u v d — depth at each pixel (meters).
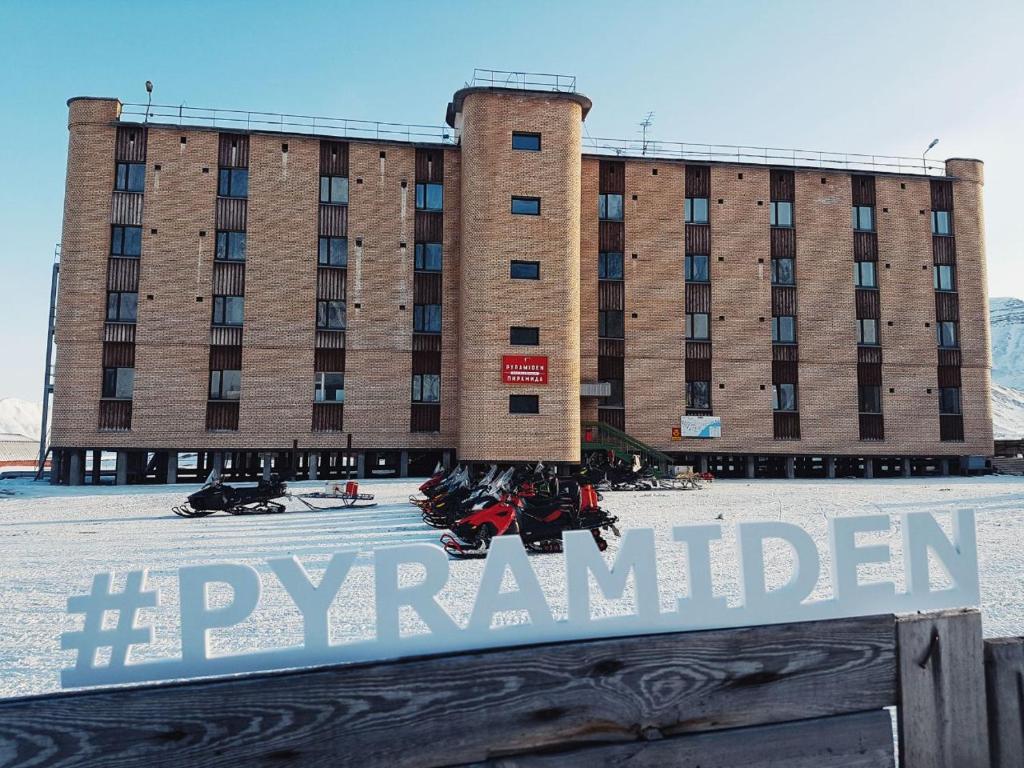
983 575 8.62
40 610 7.29
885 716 2.45
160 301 29.27
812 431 33.28
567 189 29.70
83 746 1.89
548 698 2.20
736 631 2.39
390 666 2.10
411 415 30.59
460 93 29.89
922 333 34.81
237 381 29.56
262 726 1.99
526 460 28.20
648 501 20.22
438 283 31.47
